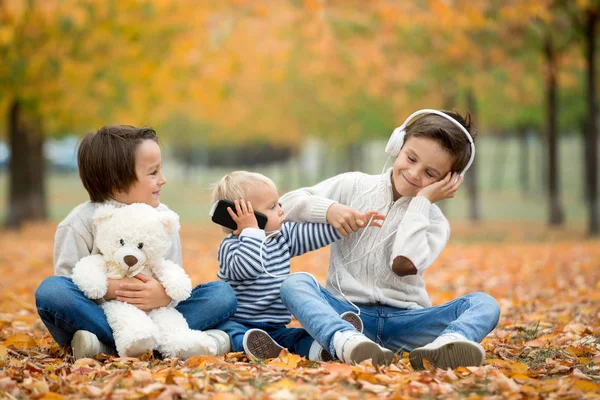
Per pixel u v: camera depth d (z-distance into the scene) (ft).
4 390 12.34
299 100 106.93
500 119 100.48
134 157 15.88
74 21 51.98
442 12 56.54
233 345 15.85
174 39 62.54
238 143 181.27
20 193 75.92
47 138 90.79
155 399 11.89
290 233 16.88
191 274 39.47
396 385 12.75
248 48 67.46
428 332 16.22
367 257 16.97
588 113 67.82
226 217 16.30
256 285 16.35
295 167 237.04
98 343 15.02
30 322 22.97
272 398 11.71
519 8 57.52
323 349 15.30
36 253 49.19
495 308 15.47
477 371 13.62
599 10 61.82
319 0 58.44
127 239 15.37
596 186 70.44
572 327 20.40
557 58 69.36
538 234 76.18
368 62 68.18
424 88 74.95
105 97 66.08
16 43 52.47
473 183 93.09
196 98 73.31
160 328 15.35
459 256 48.70
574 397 12.42
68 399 12.09
